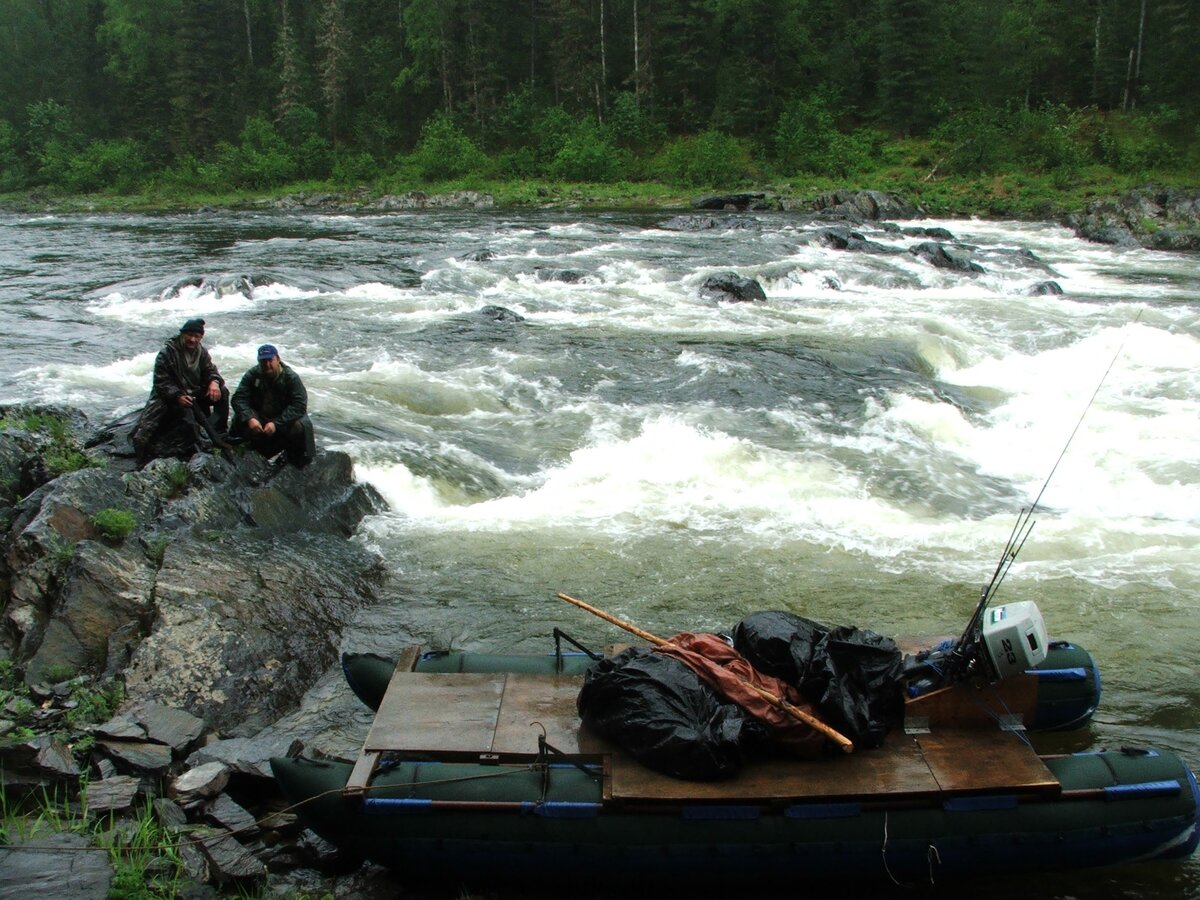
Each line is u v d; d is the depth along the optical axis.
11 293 21.02
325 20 60.81
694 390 14.32
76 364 15.04
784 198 42.88
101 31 69.31
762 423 13.08
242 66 66.81
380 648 7.59
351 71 61.84
